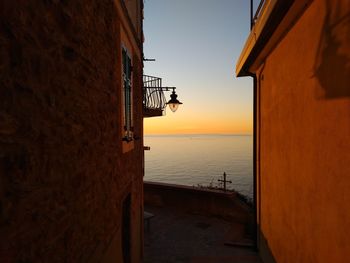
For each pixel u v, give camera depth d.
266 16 3.40
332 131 2.31
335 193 2.26
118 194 3.73
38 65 1.53
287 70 3.68
